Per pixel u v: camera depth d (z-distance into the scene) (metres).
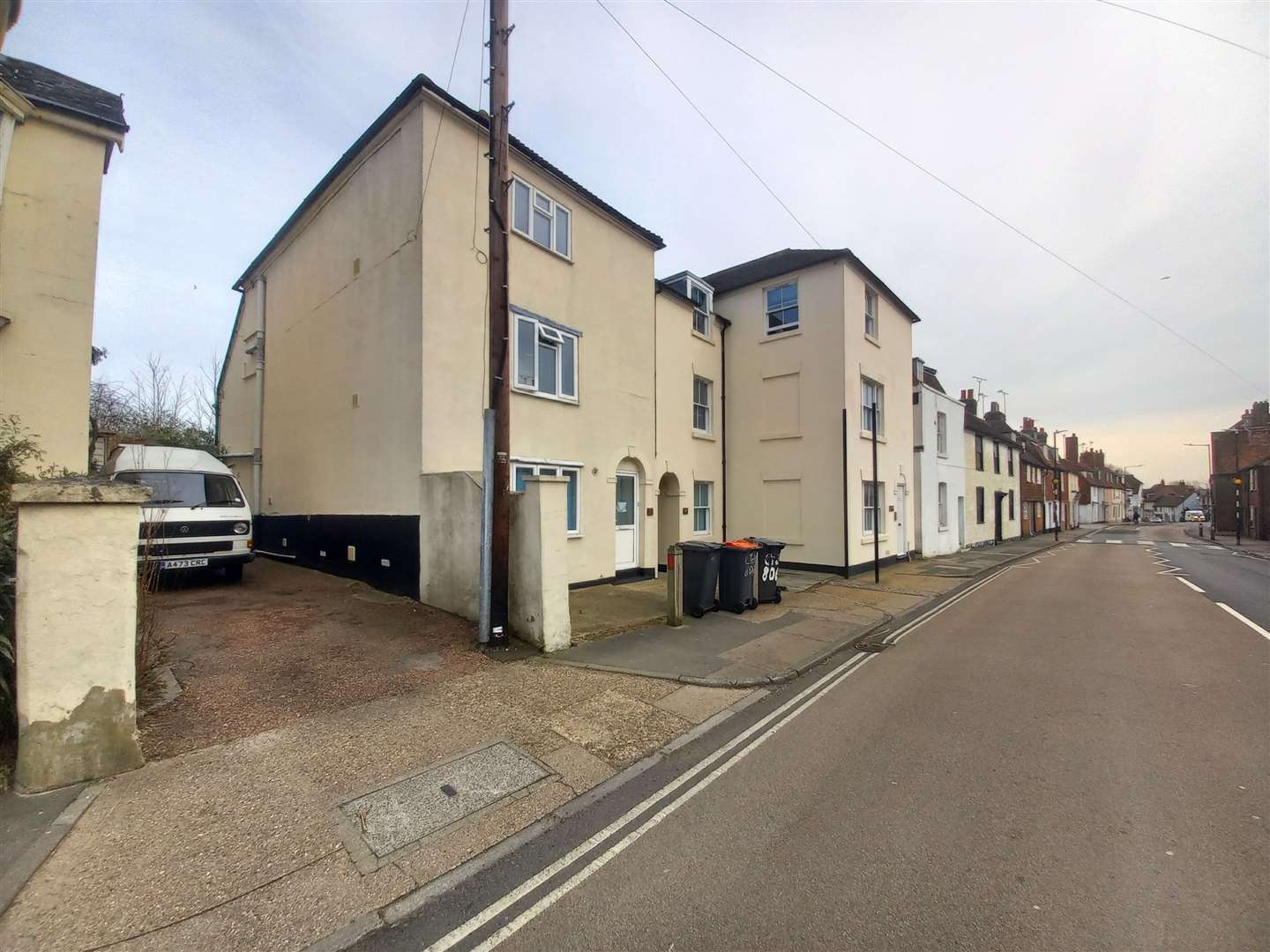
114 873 2.90
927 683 6.22
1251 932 2.52
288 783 3.81
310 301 12.42
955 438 24.45
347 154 10.62
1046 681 6.24
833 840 3.29
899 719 5.16
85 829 3.22
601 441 12.08
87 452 8.15
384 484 9.72
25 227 7.75
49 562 3.62
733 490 16.97
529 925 2.65
